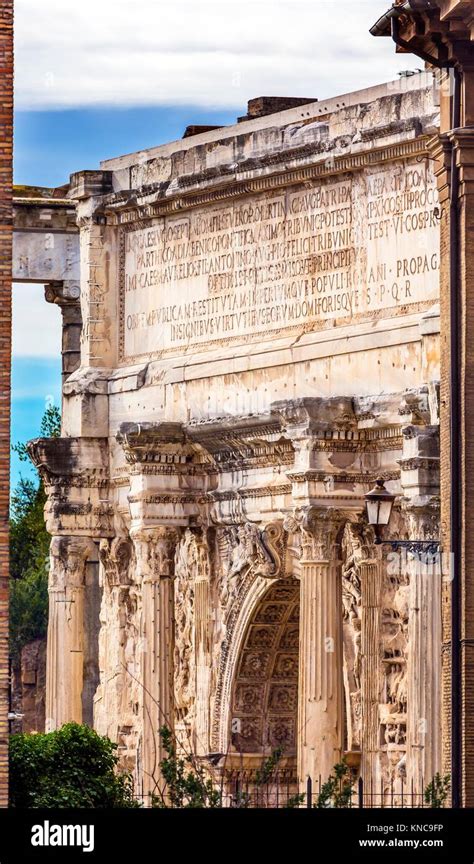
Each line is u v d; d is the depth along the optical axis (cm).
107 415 10519
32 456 10575
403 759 8962
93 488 10506
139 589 10356
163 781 9925
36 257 11306
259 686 9950
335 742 9094
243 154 9881
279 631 9875
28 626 15712
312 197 9525
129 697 10469
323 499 9112
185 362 10062
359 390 9194
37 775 8294
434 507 8481
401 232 9094
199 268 10106
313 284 9512
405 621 8988
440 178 7588
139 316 10456
